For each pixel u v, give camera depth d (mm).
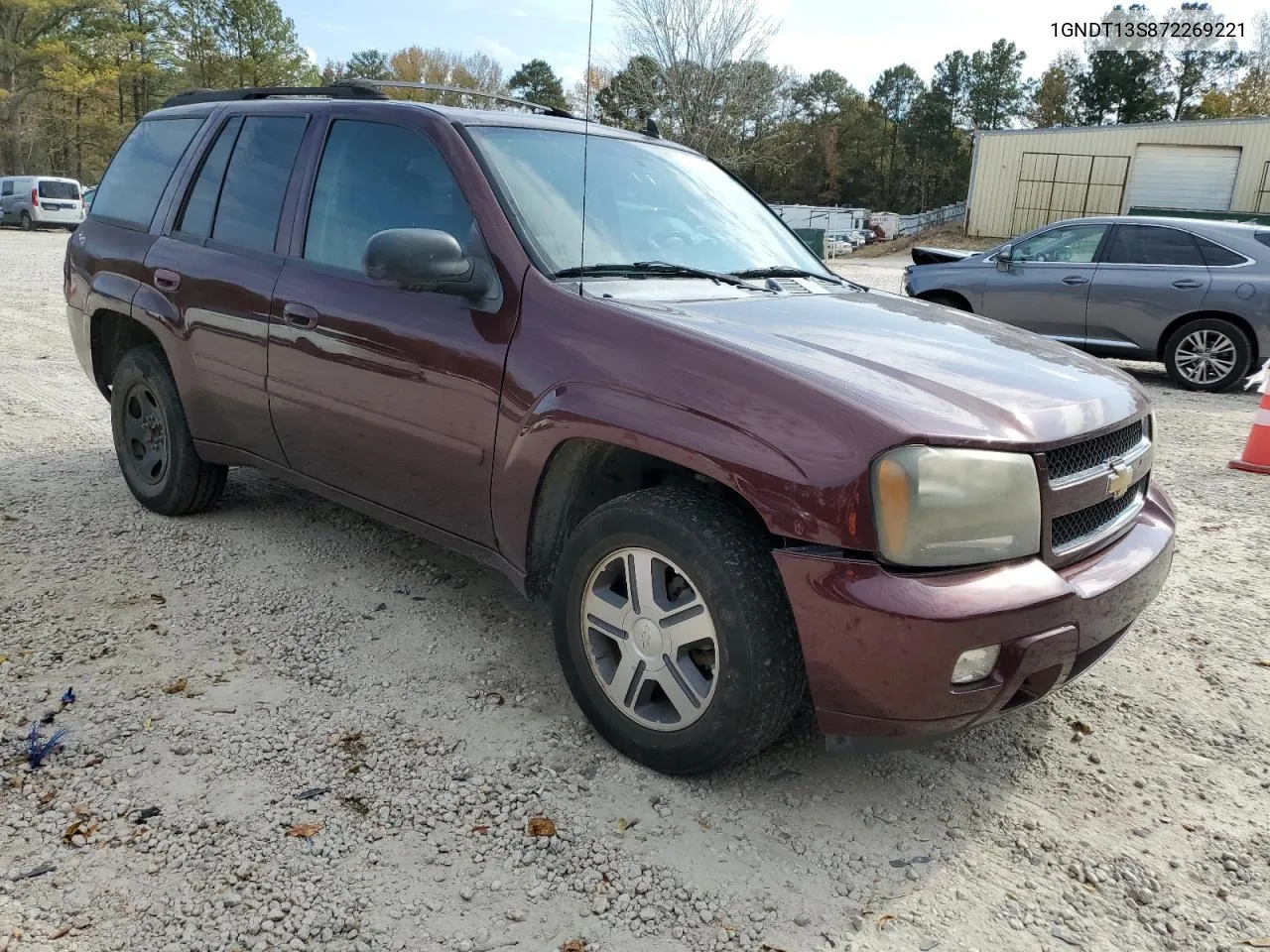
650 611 2658
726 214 3883
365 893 2260
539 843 2457
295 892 2250
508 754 2824
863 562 2311
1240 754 3064
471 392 3023
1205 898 2406
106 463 5473
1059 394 2672
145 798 2557
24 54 49344
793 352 2625
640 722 2734
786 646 2457
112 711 2945
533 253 3023
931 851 2521
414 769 2736
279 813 2520
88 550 4160
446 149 3301
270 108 4074
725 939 2180
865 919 2266
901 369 2635
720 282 3326
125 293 4430
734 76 32219
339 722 2953
